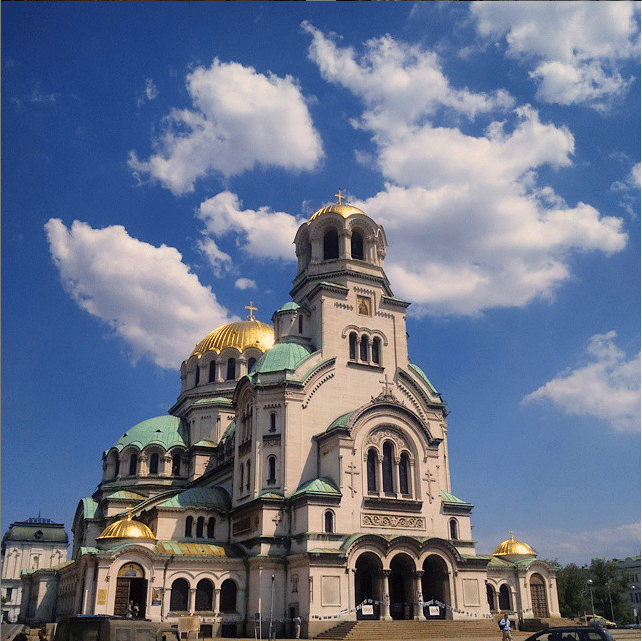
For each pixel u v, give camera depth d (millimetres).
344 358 72562
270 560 61344
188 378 98188
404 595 62844
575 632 32156
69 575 77750
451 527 68250
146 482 87500
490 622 60344
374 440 66688
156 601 58969
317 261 79375
